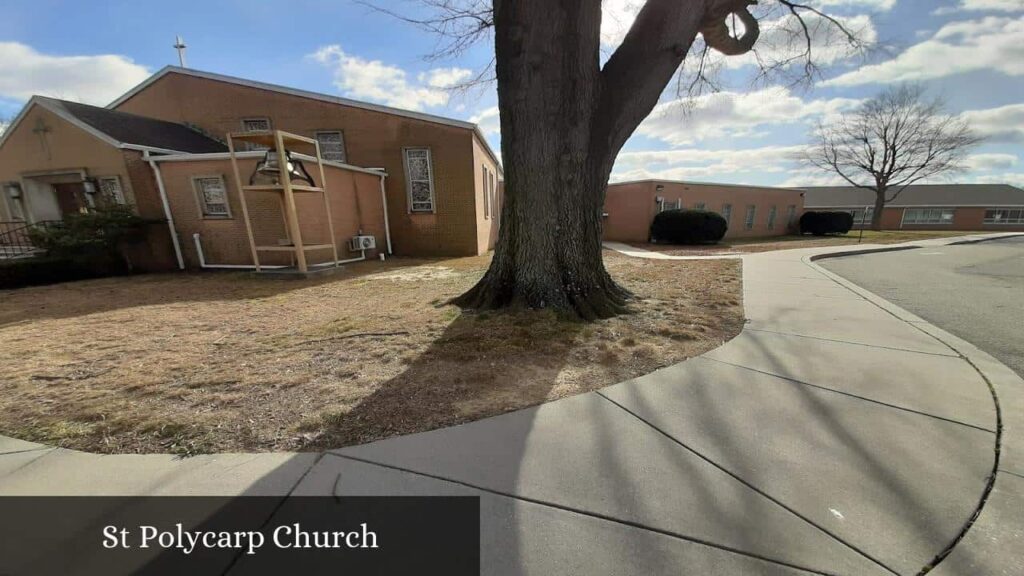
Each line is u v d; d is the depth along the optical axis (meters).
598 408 2.58
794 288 6.55
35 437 2.37
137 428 2.45
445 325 4.45
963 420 2.37
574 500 1.77
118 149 9.91
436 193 13.27
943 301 5.84
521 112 4.74
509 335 4.03
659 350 3.63
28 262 8.42
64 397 2.88
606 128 5.04
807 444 2.16
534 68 4.58
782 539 1.54
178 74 13.11
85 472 2.04
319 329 4.50
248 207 10.12
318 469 2.02
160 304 6.25
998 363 3.26
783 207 26.52
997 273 8.80
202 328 4.76
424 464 2.04
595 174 5.12
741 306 5.28
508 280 5.20
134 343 4.16
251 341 4.17
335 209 10.90
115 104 13.62
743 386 2.88
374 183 12.59
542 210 4.89
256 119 13.15
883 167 32.56
